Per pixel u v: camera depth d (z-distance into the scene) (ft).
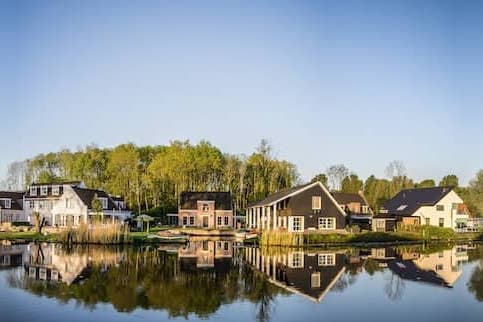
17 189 419.74
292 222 219.41
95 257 133.39
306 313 72.23
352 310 74.43
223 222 287.07
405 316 71.72
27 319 66.74
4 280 94.68
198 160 330.34
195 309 73.00
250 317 69.41
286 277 101.86
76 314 69.31
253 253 150.41
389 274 109.09
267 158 337.93
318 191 224.33
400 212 300.40
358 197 299.58
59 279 96.02
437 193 298.97
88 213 262.47
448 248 184.34
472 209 339.77
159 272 105.40
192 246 174.19
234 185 351.05
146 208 323.98
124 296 80.69
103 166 346.74
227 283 93.35
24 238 194.59
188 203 289.94
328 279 100.68
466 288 93.09
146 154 352.90
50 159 385.09
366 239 206.90
